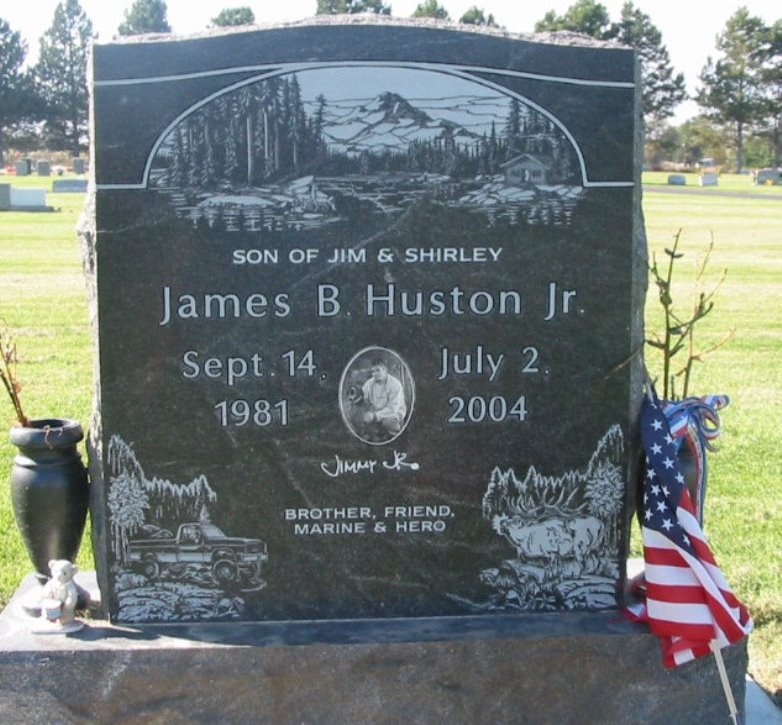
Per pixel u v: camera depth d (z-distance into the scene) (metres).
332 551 2.24
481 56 2.17
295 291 2.18
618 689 2.21
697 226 14.05
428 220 2.18
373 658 2.17
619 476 2.27
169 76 2.13
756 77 39.25
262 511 2.22
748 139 40.47
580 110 2.19
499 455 2.24
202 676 2.15
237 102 2.14
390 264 2.19
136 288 2.16
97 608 2.29
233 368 2.19
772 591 2.78
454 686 2.19
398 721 2.19
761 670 2.45
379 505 2.23
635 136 2.20
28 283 8.11
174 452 2.20
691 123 42.22
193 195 2.15
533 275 2.21
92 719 2.14
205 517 2.21
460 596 2.27
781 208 17.94
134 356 2.18
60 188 19.70
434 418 2.22
